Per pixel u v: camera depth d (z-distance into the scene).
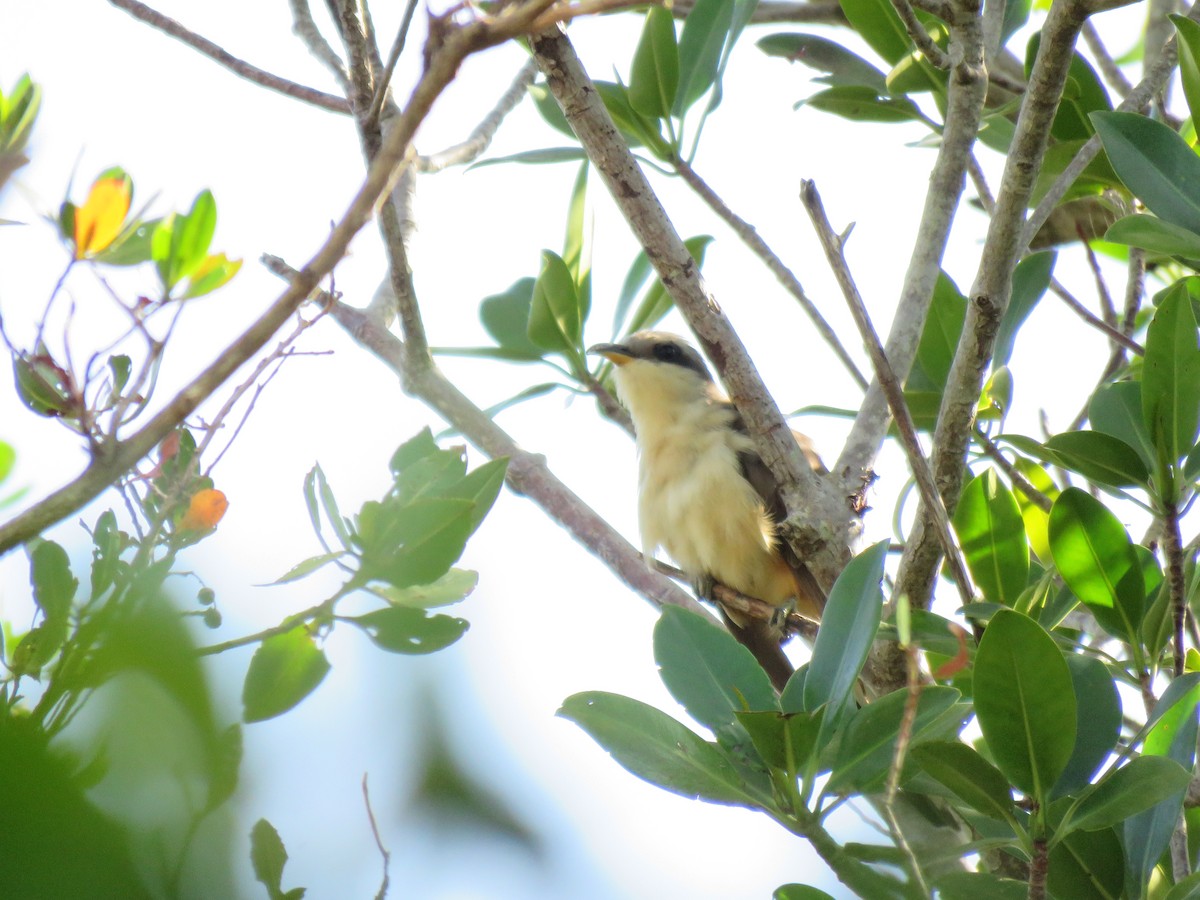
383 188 3.88
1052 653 5.34
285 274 7.64
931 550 7.00
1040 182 9.62
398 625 5.15
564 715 5.92
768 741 5.52
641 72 9.68
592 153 7.07
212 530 4.75
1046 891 5.73
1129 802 5.41
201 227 5.29
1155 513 7.34
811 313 9.17
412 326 9.12
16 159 3.88
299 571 5.08
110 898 2.03
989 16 9.71
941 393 8.84
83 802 2.04
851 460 7.83
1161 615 7.37
